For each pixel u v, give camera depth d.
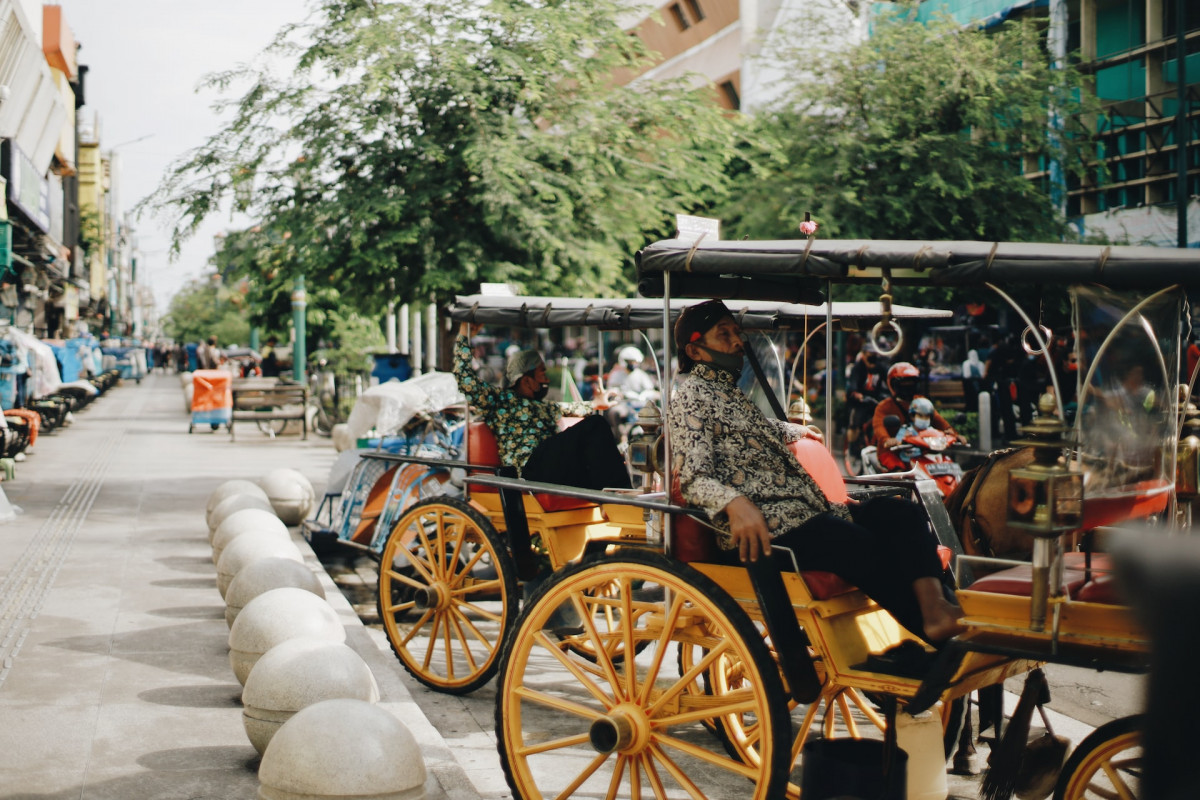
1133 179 21.69
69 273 40.81
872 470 8.93
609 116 12.98
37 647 7.01
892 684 4.03
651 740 4.38
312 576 7.04
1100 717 6.17
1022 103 19.11
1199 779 2.61
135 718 5.68
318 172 12.50
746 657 4.09
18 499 13.91
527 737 5.82
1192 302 4.18
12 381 20.12
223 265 13.01
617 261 13.07
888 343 4.27
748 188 19.14
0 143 22.48
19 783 4.78
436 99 12.48
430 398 9.80
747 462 4.44
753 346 7.31
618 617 8.02
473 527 6.64
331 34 12.61
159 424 28.30
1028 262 3.81
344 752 4.19
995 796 4.45
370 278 12.65
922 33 19.20
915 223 18.66
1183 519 4.65
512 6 12.96
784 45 22.78
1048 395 3.65
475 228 12.42
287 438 24.52
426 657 6.78
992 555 5.47
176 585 8.91
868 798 4.12
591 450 6.61
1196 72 20.41
